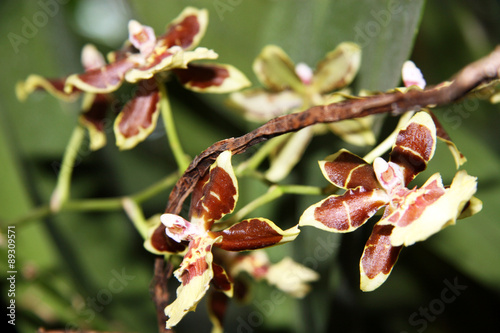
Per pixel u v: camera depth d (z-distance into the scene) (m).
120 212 0.32
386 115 0.27
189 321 0.32
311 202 0.29
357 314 0.29
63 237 0.31
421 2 0.26
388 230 0.24
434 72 0.32
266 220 0.24
